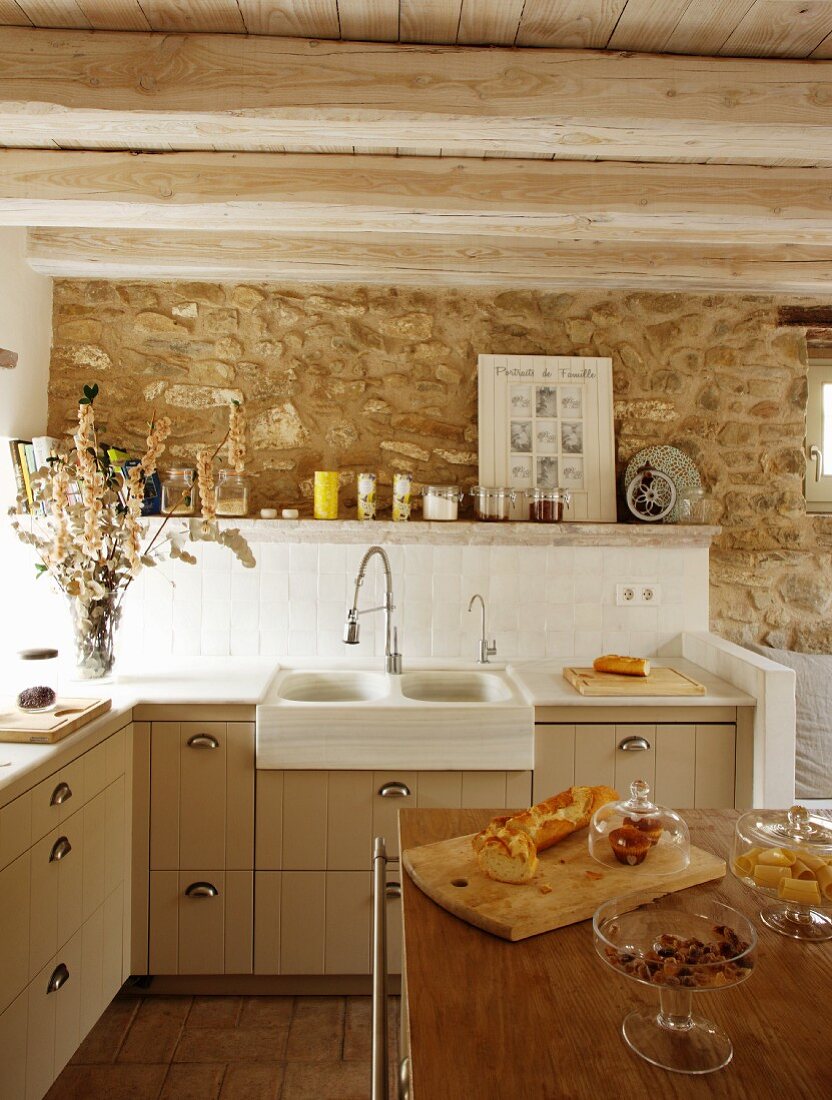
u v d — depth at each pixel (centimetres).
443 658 332
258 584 329
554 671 310
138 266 314
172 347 333
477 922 129
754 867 137
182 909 263
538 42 182
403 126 188
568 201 241
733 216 243
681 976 102
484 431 336
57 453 308
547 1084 94
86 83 180
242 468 296
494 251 314
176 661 321
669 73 185
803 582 346
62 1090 222
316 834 263
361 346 337
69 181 236
